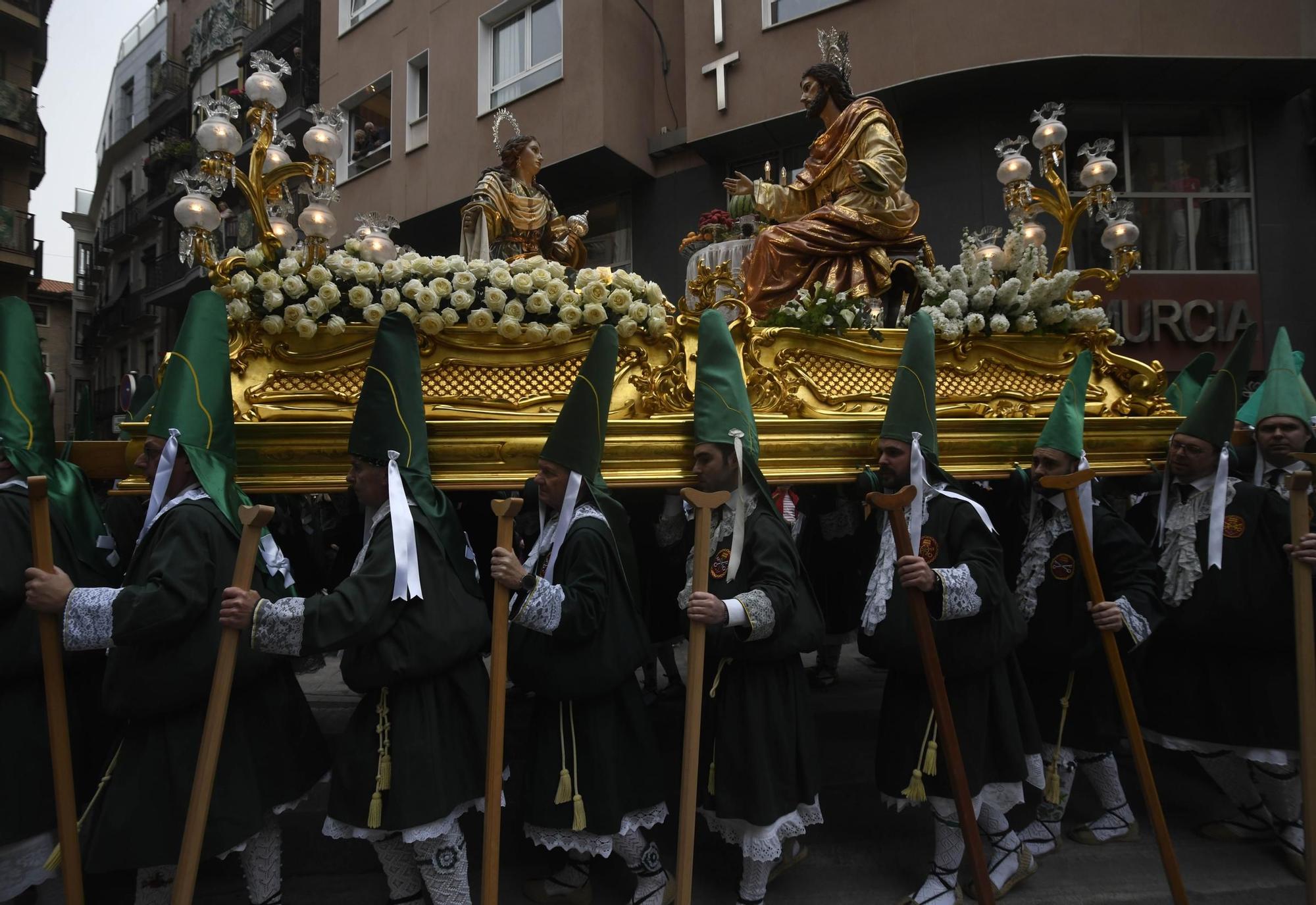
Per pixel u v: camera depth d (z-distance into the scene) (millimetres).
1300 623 2715
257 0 21562
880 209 4465
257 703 2574
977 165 10430
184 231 3080
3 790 2535
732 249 5328
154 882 2506
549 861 3277
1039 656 3287
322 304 3068
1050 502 3330
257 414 2996
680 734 4699
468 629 2590
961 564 2816
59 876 2959
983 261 3955
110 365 25641
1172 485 3482
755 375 3557
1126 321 10453
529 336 3285
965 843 2766
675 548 3873
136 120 26609
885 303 4629
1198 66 9867
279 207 3643
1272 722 3117
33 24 19031
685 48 11938
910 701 2918
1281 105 10609
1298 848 3131
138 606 2248
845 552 4969
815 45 10820
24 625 2588
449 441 3074
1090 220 10703
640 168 12273
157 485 2494
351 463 2885
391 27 14125
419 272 3244
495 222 4559
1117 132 10664
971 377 3928
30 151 18703
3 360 2783
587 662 2645
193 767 2387
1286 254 10523
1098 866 3221
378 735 2494
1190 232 10664
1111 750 3396
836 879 3125
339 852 3275
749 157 11875
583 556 2668
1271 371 3400
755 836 2678
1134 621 2941
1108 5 9734
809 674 5832
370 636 2383
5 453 2693
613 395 3369
